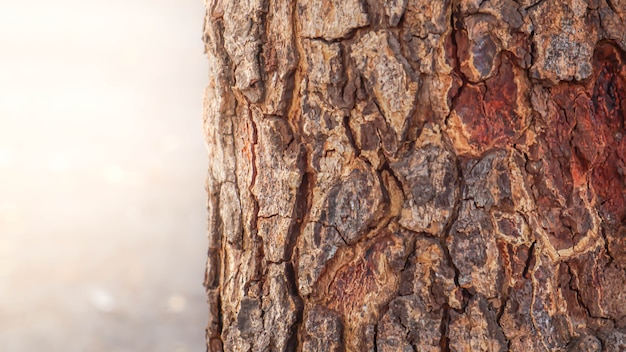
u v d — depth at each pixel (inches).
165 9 390.0
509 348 39.3
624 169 39.4
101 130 235.5
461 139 39.2
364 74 39.6
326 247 40.6
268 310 41.9
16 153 205.8
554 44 38.7
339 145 40.1
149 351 103.0
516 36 38.7
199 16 382.6
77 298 116.8
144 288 121.9
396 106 39.3
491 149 39.2
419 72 39.2
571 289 39.4
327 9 39.8
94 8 390.0
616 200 39.6
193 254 138.6
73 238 143.3
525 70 38.8
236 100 42.3
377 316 40.2
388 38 39.2
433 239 39.6
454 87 39.0
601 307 39.5
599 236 39.5
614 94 39.2
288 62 40.6
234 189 42.7
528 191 39.1
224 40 42.1
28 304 113.5
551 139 39.1
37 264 129.0
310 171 40.8
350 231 40.3
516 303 39.3
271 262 41.8
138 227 151.5
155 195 175.5
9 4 383.9
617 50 39.0
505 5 38.6
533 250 39.2
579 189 39.3
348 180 40.1
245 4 41.2
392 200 39.8
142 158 208.2
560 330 39.3
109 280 124.5
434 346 39.7
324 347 41.0
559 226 39.2
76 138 225.8
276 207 41.4
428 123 39.3
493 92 38.9
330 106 40.1
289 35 40.5
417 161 39.4
